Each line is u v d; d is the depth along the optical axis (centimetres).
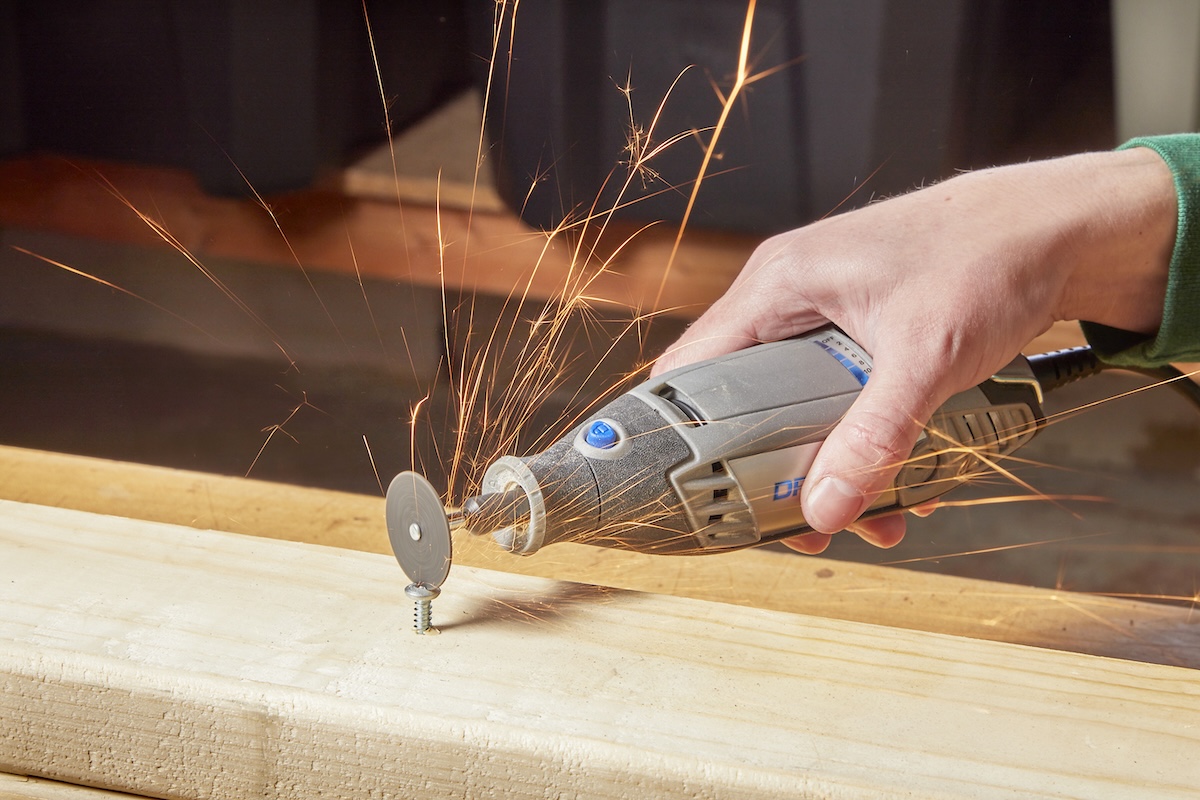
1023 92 192
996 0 188
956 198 94
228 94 205
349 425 178
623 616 69
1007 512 178
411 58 200
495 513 69
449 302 199
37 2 212
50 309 208
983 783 56
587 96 200
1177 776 57
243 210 206
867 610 107
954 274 86
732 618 70
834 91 197
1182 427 189
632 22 195
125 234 213
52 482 123
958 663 66
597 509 72
